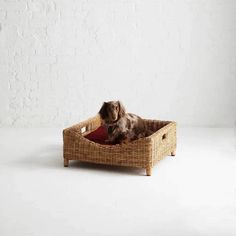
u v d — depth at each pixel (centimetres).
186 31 458
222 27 457
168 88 468
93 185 322
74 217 274
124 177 337
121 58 464
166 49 462
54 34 461
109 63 466
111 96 471
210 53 461
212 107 471
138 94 470
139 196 303
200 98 470
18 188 317
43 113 475
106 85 470
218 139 429
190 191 310
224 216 274
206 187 317
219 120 473
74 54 464
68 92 471
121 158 342
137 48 463
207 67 463
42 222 268
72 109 474
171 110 472
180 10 455
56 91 471
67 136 353
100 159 348
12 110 474
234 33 457
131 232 255
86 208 286
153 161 342
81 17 458
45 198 300
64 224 265
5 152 392
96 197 302
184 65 464
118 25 459
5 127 475
